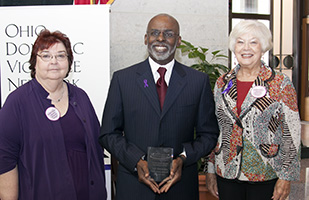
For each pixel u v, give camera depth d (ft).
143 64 5.57
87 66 7.55
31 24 7.37
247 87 5.67
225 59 12.37
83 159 5.25
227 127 5.74
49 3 9.42
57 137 4.91
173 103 5.25
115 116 5.37
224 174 5.81
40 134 4.82
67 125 5.11
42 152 4.83
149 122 5.21
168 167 4.88
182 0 11.77
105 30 7.54
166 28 5.22
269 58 16.93
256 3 18.69
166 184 4.91
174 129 5.24
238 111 5.62
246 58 5.51
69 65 5.24
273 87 5.41
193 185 5.62
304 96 22.53
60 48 4.98
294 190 11.11
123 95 5.36
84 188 5.21
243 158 5.57
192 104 5.35
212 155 6.35
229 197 5.84
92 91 7.60
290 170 5.42
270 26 16.76
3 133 4.67
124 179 5.50
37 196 4.83
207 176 6.54
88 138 5.28
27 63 7.34
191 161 5.18
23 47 7.34
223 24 12.26
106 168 8.00
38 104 4.93
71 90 5.42
